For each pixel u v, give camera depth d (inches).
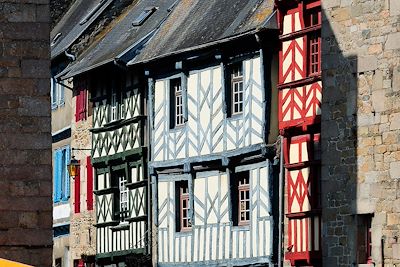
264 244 1852.9
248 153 1882.4
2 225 1448.1
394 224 1582.2
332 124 1665.8
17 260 1450.5
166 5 2237.9
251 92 1879.9
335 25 1667.1
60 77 2321.6
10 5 1467.8
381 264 1594.5
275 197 1835.6
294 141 1788.9
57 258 2437.3
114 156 2213.3
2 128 1456.7
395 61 1592.0
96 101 2284.7
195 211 2003.0
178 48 2005.4
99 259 2246.6
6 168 1454.2
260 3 1905.8
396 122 1585.9
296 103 1786.4
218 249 1948.8
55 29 2598.4
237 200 1929.1
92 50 2308.1
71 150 2375.7
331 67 1670.8
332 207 1659.7
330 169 1665.8
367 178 1615.4
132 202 2161.7
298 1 1786.4
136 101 2154.3
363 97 1626.5
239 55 1908.2
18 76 1464.1
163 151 2073.1
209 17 2014.0
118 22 2331.4
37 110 1466.5
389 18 1600.6
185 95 2020.2
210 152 1963.6
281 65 1824.6
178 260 2037.4
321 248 1711.4
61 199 2416.3
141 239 2123.5
